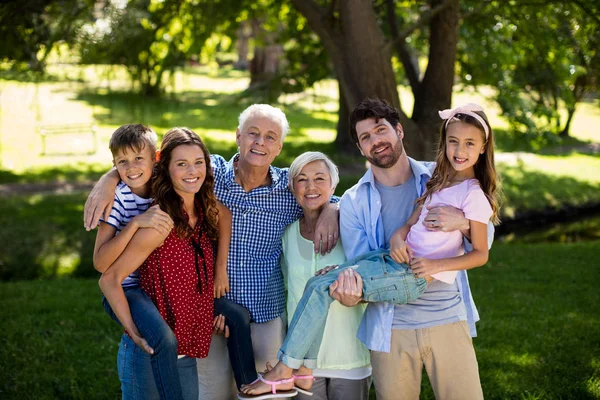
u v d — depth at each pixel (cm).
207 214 334
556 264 915
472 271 873
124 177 321
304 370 345
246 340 353
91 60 988
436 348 331
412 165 360
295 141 2042
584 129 2639
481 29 1158
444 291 338
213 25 1068
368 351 366
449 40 966
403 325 334
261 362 366
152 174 330
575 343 584
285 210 370
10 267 916
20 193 1370
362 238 358
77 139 1959
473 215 324
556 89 1316
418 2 1253
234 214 364
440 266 321
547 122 1311
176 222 320
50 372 523
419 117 991
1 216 1138
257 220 364
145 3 1020
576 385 490
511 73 1320
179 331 322
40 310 691
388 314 334
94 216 313
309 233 373
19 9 992
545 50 1124
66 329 626
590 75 1250
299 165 360
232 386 374
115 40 979
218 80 3647
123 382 324
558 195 1520
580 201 1503
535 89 1332
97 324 640
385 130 346
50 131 1869
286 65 1361
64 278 864
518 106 1302
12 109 2322
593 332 615
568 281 819
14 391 486
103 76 1003
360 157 1756
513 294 756
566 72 1227
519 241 1255
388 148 346
